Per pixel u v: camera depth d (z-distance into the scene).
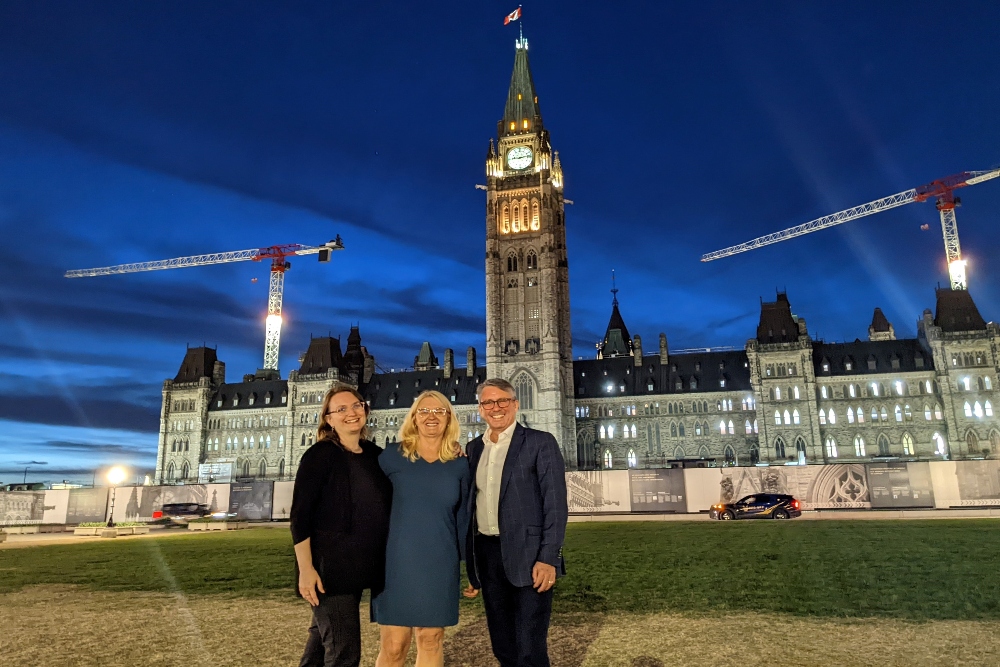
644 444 141.62
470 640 14.18
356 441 9.59
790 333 136.75
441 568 9.09
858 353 133.00
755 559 26.22
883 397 128.12
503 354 143.12
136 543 42.44
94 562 29.66
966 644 13.03
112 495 65.06
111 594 20.22
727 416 138.38
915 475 60.25
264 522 67.81
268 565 27.50
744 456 136.00
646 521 55.25
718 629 14.44
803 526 44.19
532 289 146.25
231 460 159.50
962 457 120.62
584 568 24.53
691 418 140.12
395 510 9.24
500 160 155.12
